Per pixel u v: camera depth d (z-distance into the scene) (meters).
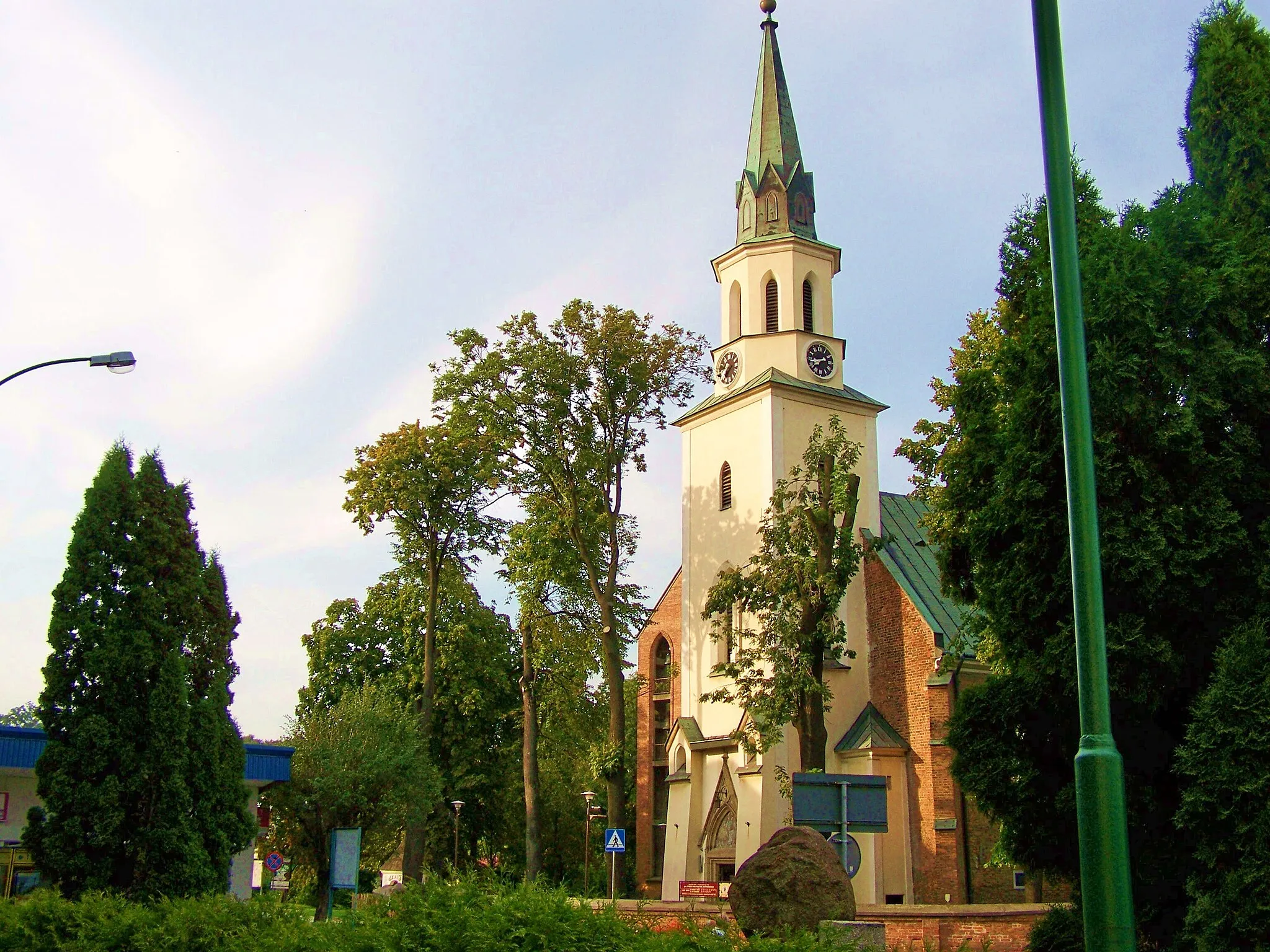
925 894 41.78
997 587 17.92
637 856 52.06
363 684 53.62
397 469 48.66
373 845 38.44
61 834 22.97
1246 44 18.95
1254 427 16.94
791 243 50.06
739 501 48.81
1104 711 9.61
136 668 24.12
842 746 44.44
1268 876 13.71
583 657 44.47
